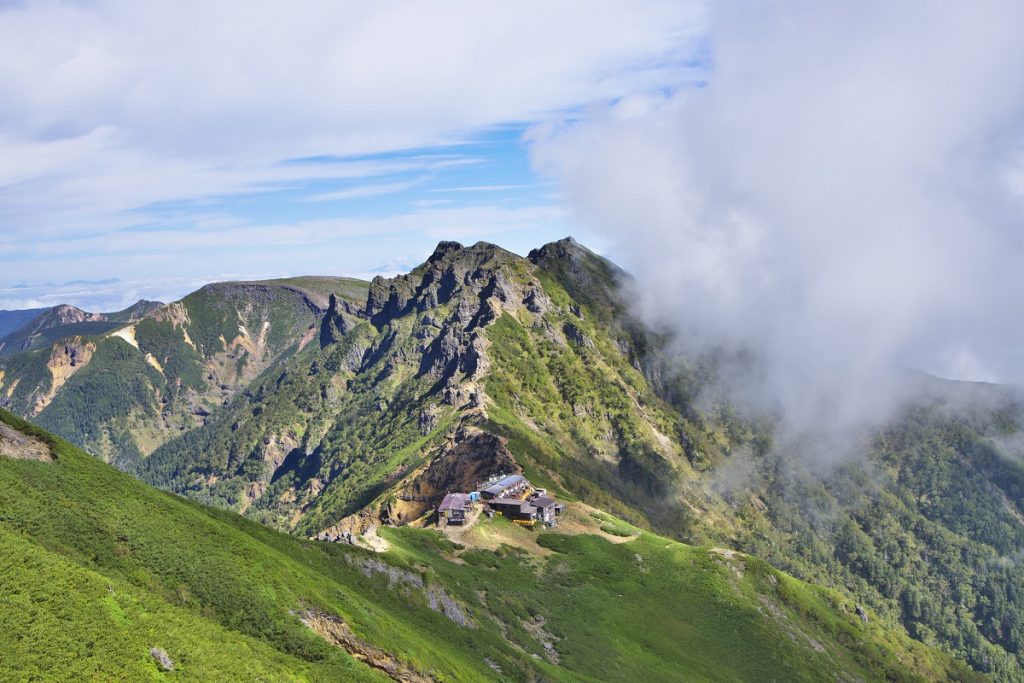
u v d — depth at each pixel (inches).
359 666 3287.4
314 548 4468.5
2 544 2743.6
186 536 3481.8
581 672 5034.5
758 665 6392.7
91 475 3555.6
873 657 7578.7
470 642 4495.6
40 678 2300.7
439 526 6899.6
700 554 7691.9
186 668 2655.0
